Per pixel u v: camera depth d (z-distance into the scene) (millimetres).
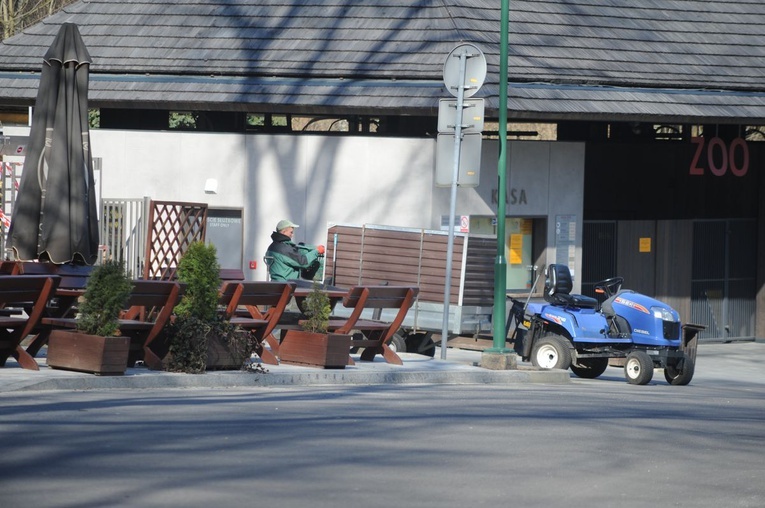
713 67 65812
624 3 68250
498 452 22938
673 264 69312
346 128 65125
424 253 50781
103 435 22703
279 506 17531
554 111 58000
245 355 34781
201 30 62781
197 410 26844
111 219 51750
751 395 42656
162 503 17391
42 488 17969
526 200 60625
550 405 32000
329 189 58906
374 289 39094
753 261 72875
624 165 69750
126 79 60719
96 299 31766
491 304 50531
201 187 59812
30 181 40500
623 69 63031
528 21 63938
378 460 21500
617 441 25094
